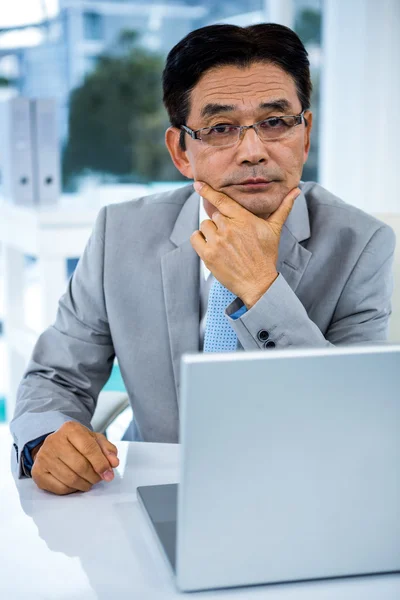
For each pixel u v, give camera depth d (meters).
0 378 3.43
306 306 1.35
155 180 3.48
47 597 0.72
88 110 3.35
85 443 1.00
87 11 3.26
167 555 0.78
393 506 0.72
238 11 3.38
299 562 0.72
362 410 0.69
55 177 2.81
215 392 0.66
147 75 3.37
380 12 2.92
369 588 0.73
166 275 1.38
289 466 0.69
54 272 2.49
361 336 1.33
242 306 1.18
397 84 2.96
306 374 0.67
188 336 1.35
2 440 1.25
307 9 3.29
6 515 0.91
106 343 1.47
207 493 0.68
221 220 1.18
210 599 0.71
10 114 2.72
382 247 1.37
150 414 1.40
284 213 1.22
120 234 1.45
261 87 1.18
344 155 3.14
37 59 3.26
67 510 0.92
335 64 3.12
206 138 1.23
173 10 3.34
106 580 0.75
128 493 0.97
